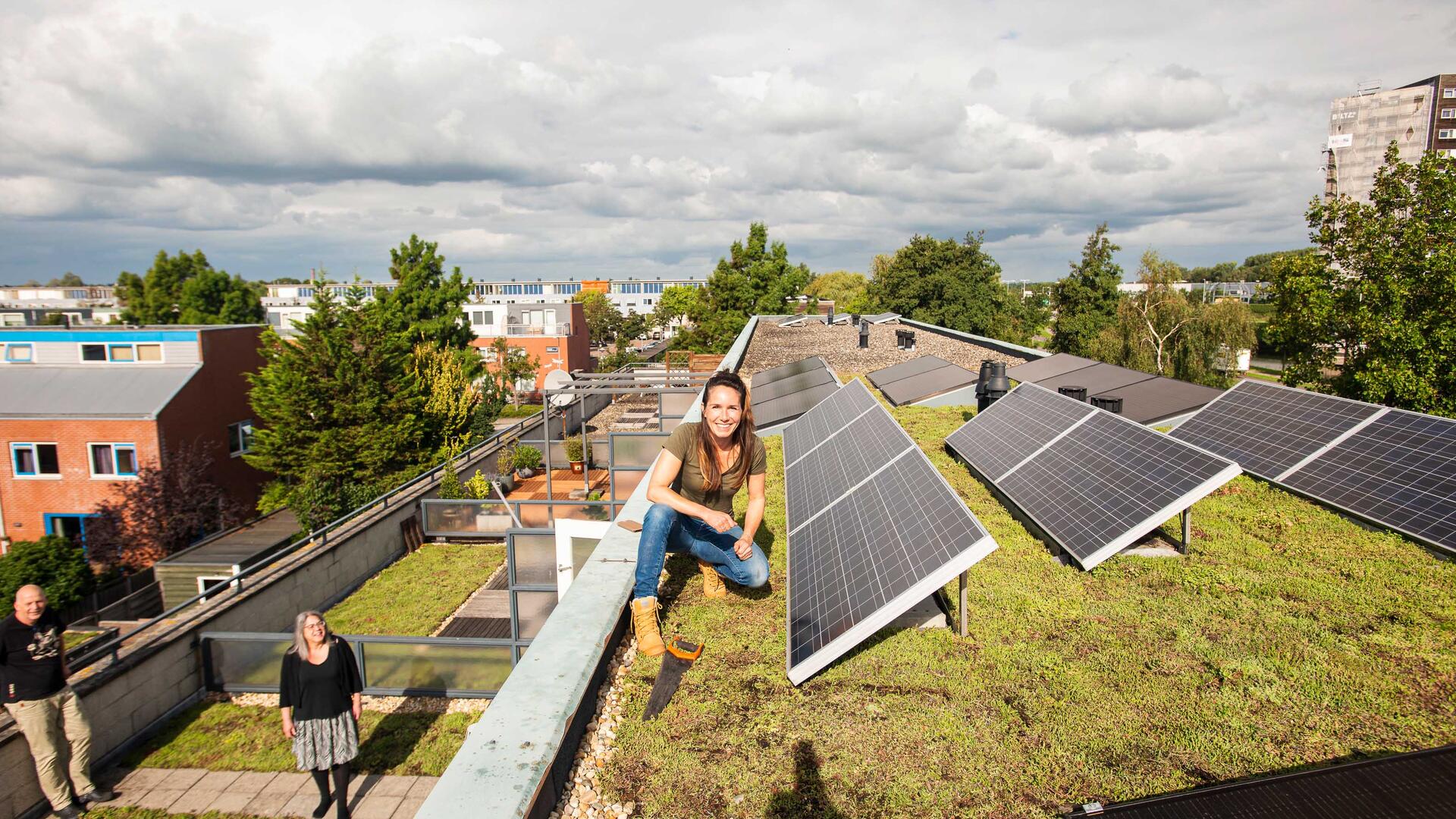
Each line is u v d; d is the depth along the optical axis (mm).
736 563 4980
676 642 4359
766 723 3801
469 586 18109
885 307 76875
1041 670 4273
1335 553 6203
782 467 9906
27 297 133750
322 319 27688
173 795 9336
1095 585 5590
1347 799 2705
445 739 10164
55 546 19359
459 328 52906
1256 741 3523
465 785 2861
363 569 18656
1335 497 7430
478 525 21641
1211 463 5660
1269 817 2697
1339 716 3730
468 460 25734
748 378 21141
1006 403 10578
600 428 35500
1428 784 2689
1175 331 49594
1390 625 4797
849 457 7129
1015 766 3391
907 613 4902
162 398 27562
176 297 65875
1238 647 4512
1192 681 4113
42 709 8641
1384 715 3727
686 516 4609
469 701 11219
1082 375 15945
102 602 19156
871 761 3469
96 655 10406
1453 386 22234
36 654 8555
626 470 21203
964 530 3891
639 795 3338
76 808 9055
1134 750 3480
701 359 35656
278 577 14953
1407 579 5547
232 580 13414
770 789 3295
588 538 8828
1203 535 6746
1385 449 7621
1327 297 24891
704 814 3168
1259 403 10047
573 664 3896
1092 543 5887
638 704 4074
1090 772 3324
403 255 51188
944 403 14844
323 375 27609
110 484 27016
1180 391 12898
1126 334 51219
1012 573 5859
